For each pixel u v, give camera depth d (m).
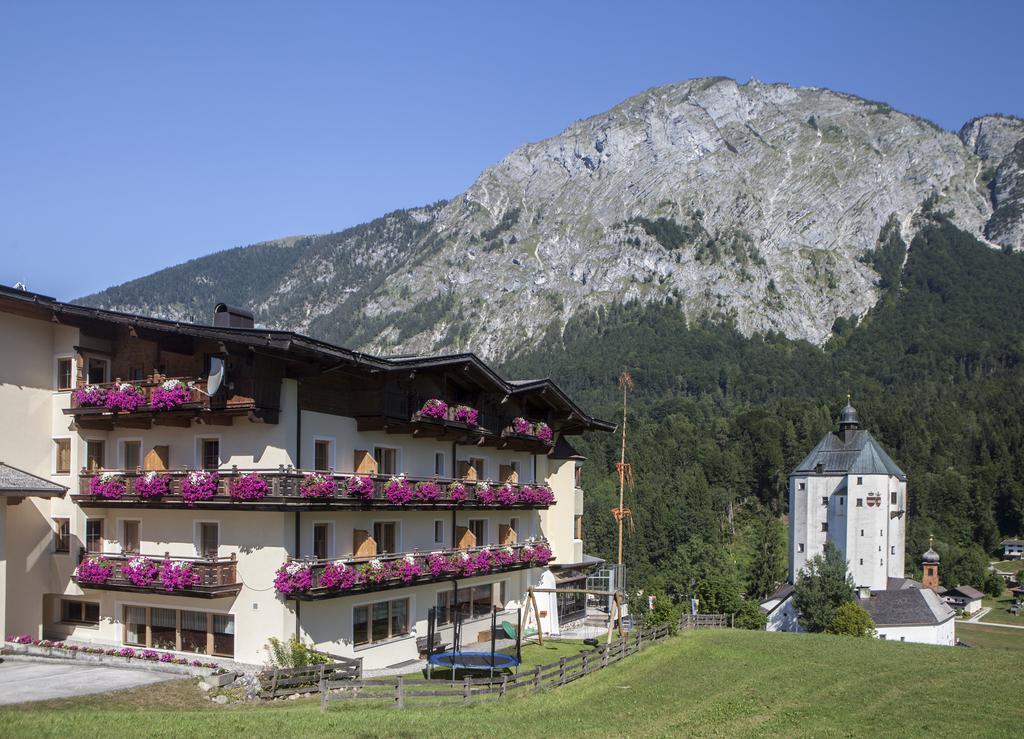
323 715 23.12
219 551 30.97
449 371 37.66
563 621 50.66
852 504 132.75
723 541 175.88
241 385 29.27
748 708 28.09
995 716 28.20
